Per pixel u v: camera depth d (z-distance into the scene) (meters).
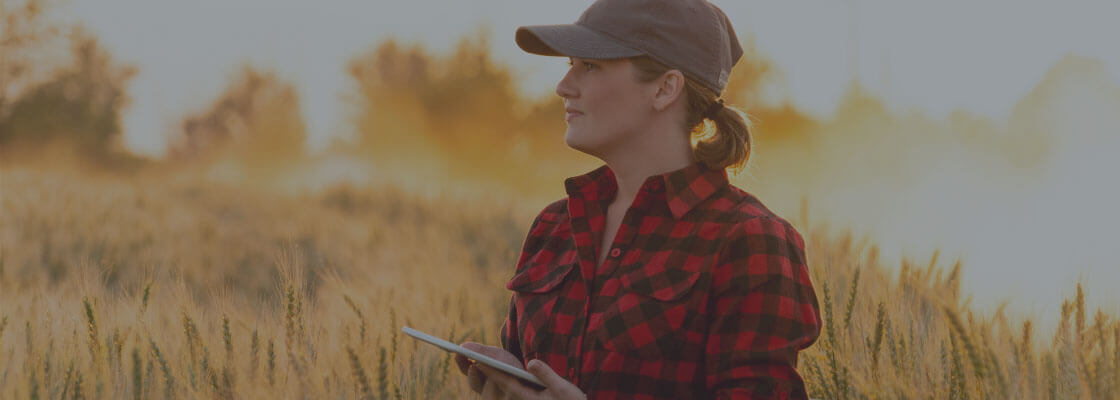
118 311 2.65
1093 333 1.93
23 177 13.48
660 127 1.81
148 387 2.23
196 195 14.41
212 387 2.23
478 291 4.92
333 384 2.26
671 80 1.77
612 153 1.83
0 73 33.06
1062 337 1.93
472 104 33.97
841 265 2.79
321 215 11.97
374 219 10.93
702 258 1.68
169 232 9.16
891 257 2.81
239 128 44.16
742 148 1.83
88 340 2.40
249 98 44.56
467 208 12.45
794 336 1.63
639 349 1.66
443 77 35.38
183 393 2.26
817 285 2.30
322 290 3.67
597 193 1.89
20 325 2.67
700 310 1.66
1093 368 1.82
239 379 2.25
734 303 1.63
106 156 36.88
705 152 1.81
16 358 2.39
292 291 2.42
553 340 1.80
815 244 2.89
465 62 35.34
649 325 1.66
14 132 33.72
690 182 1.75
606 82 1.78
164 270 5.53
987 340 1.88
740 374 1.60
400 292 4.09
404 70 36.16
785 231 1.70
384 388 1.98
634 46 1.75
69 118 35.22
